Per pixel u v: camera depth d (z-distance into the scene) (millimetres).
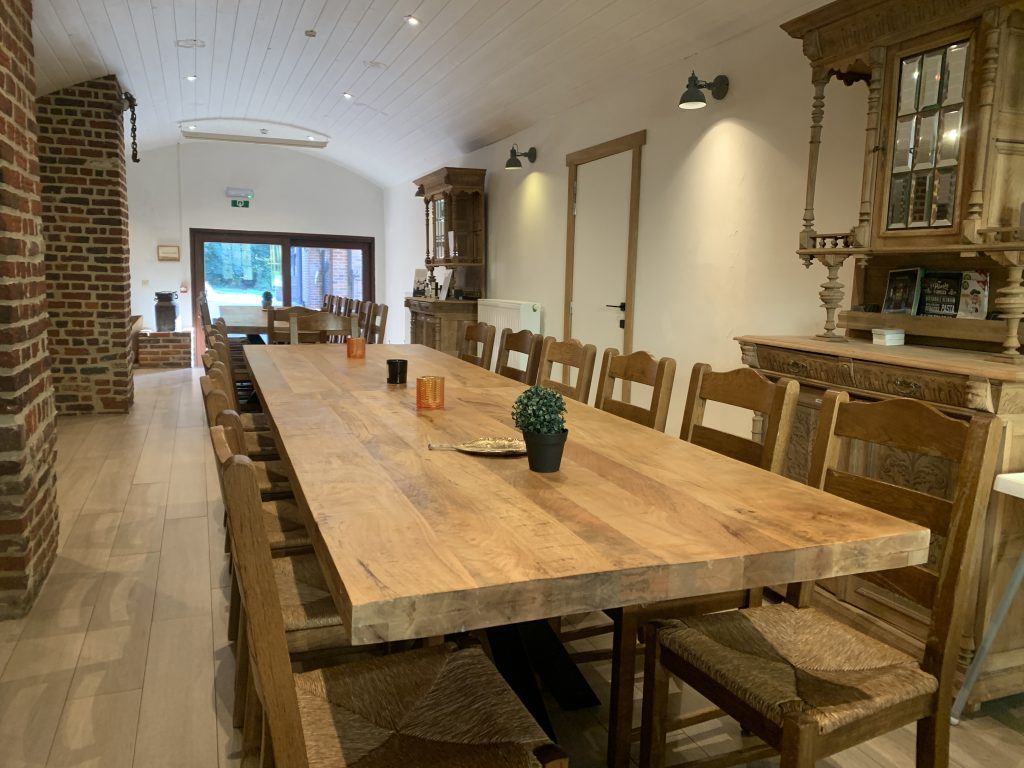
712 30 3785
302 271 10656
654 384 2457
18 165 2578
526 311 6055
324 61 5926
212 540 3346
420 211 9172
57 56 5008
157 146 9430
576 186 5434
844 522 1390
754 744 2014
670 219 4348
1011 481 1932
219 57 5785
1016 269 2160
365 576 1068
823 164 3273
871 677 1436
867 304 3004
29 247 2723
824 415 1758
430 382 2361
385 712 1305
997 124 2248
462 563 1127
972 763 1937
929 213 2445
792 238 3459
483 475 1628
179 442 5176
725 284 3908
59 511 3561
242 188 10047
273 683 1029
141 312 9820
